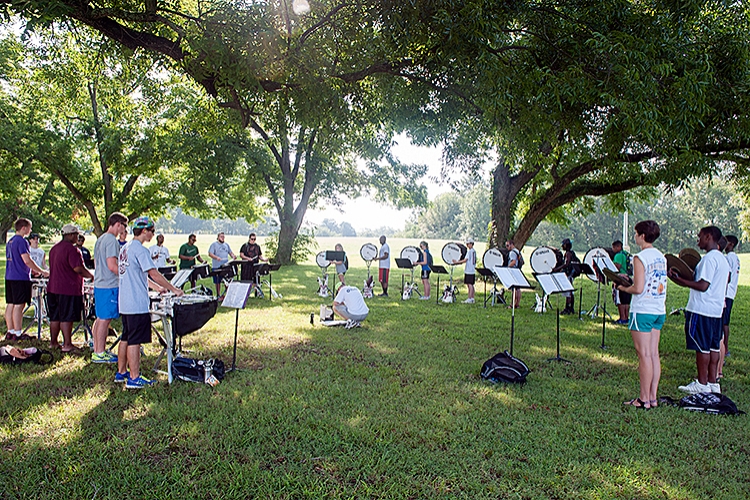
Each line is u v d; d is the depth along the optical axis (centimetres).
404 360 660
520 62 752
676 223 6831
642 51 673
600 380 589
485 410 476
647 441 414
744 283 1942
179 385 528
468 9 613
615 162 1265
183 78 1358
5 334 761
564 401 505
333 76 732
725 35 885
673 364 675
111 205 2223
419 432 418
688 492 334
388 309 1115
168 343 541
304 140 2309
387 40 676
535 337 834
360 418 447
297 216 2456
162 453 376
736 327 991
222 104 723
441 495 326
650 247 490
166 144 2123
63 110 2083
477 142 1089
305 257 2584
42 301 772
